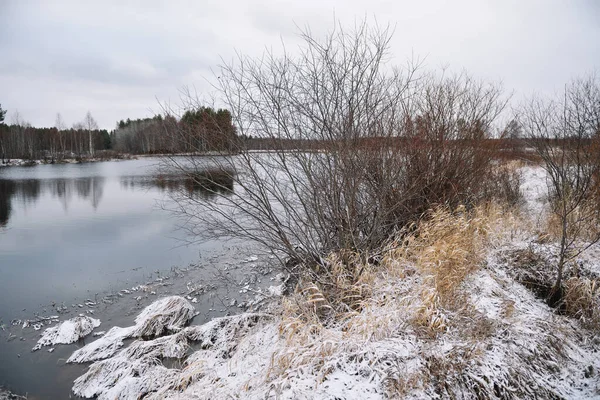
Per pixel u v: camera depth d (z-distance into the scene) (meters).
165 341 5.85
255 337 4.97
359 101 5.36
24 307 7.64
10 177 34.91
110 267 10.02
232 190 5.82
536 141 7.40
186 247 11.79
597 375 3.82
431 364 3.59
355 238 5.95
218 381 4.09
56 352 6.03
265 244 6.04
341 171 5.43
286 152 5.49
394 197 6.46
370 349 3.79
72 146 72.19
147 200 21.14
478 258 5.90
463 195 7.44
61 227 14.76
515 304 4.94
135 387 4.79
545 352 4.02
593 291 5.12
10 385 5.21
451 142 6.99
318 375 3.51
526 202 10.61
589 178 6.09
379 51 5.30
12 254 11.25
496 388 3.48
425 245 5.93
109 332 6.45
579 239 6.44
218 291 8.16
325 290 5.47
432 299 4.34
